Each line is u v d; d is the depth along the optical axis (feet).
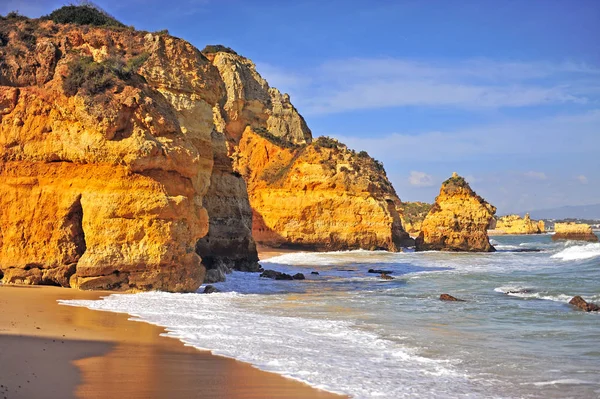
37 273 83.30
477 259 192.95
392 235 245.65
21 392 31.63
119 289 81.71
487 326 63.26
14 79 89.81
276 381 38.29
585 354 49.90
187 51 114.11
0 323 52.49
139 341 48.75
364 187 240.73
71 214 84.28
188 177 88.33
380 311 73.77
